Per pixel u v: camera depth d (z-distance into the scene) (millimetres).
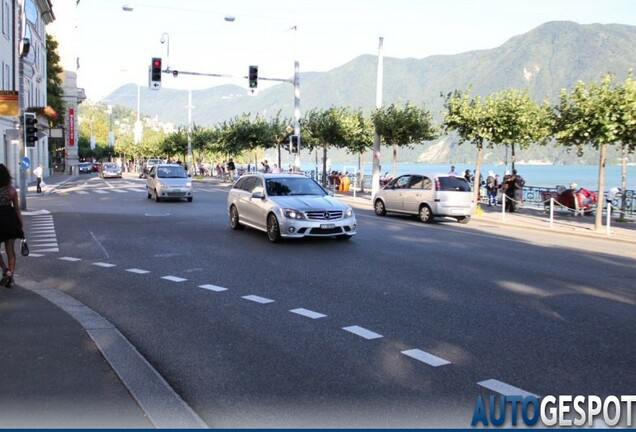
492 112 23109
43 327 6301
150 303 7879
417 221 20734
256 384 5023
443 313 7402
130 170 105875
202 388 4941
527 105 24484
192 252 12414
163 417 4203
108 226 17219
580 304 7992
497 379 5152
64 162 82562
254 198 15055
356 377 5176
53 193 34188
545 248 14156
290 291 8617
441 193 20047
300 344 6094
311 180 15562
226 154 63781
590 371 5375
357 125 38812
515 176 26234
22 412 4207
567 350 5957
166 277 9672
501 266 11078
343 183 39969
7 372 4945
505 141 24000
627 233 18344
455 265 11070
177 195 27094
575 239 17000
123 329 6648
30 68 44750
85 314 7078
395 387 4957
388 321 6992
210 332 6523
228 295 8344
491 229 19000
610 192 25016
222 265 10852
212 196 31859
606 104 18250
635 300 8305
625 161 24562
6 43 38969
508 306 7816
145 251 12523
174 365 5484
